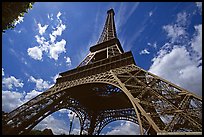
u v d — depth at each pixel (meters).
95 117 77.12
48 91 66.12
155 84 45.97
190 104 36.66
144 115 33.69
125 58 62.41
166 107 36.97
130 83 49.72
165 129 31.25
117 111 72.50
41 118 58.94
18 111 58.00
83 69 71.00
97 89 68.88
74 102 71.19
